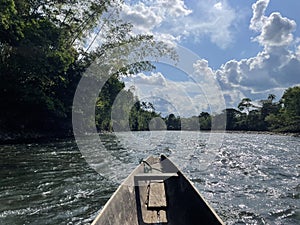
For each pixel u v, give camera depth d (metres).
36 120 27.75
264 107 84.19
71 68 30.59
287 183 9.91
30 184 8.93
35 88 26.06
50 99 27.12
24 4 26.70
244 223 6.05
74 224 5.77
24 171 10.98
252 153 20.16
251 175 11.38
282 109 76.44
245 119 84.75
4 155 14.95
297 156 18.30
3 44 24.25
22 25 23.27
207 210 3.93
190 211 4.52
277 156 18.30
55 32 27.31
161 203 5.36
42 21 26.44
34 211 6.48
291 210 6.91
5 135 23.39
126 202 4.71
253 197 8.02
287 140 39.19
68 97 30.50
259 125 82.00
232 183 9.83
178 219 4.69
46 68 25.92
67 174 10.61
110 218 3.82
